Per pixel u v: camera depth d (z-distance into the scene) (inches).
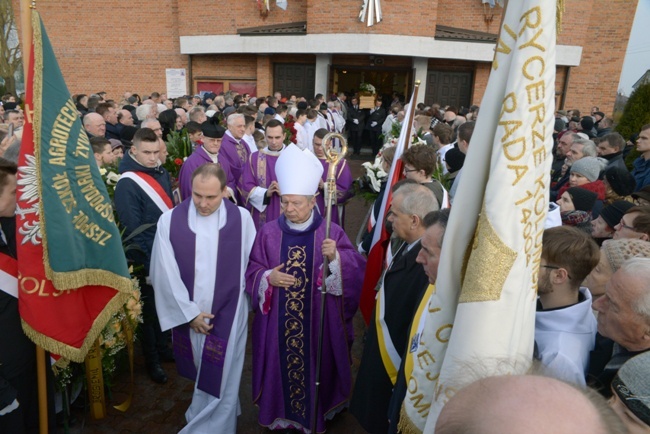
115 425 127.0
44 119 84.9
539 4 43.8
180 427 127.5
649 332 58.7
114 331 118.7
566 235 70.4
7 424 89.2
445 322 52.2
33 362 94.6
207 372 117.3
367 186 206.1
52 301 88.4
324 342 116.0
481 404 27.5
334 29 525.7
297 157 113.6
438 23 550.6
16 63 603.5
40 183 84.4
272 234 118.4
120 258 95.0
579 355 64.6
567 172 185.3
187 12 576.7
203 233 116.2
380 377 93.0
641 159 183.6
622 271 62.0
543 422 25.3
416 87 146.2
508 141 44.7
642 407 49.9
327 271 113.0
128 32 603.5
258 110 420.2
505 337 45.9
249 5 559.5
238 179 230.1
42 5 603.5
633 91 287.0
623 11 521.3
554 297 71.2
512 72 45.0
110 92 623.2
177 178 216.7
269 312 116.9
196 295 115.9
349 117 568.7
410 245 95.5
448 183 189.2
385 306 93.8
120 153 205.0
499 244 45.0
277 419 120.6
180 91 609.9
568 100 552.1
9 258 88.0
